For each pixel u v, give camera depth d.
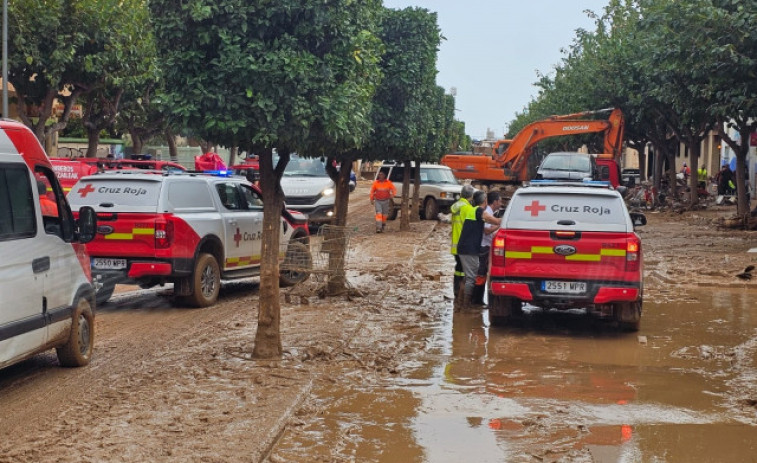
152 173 13.52
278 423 7.23
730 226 27.94
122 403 7.85
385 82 14.79
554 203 11.38
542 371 9.41
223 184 14.51
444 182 33.19
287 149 9.43
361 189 52.59
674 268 18.08
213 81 8.69
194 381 8.65
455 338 11.18
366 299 14.02
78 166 22.08
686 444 6.91
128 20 27.72
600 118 41.16
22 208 8.29
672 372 9.38
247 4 8.57
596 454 6.66
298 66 8.55
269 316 9.71
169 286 15.71
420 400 8.20
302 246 14.33
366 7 9.66
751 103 20.16
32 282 8.30
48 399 8.05
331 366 9.43
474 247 13.03
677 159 66.75
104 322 12.06
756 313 13.16
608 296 11.04
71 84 29.45
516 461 6.53
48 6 25.92
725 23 18.67
